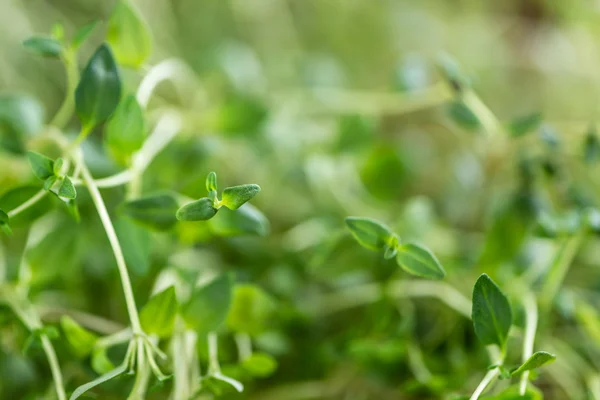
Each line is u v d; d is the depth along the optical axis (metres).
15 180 0.17
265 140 0.19
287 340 0.17
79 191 0.17
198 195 0.16
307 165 0.19
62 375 0.17
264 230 0.16
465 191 0.19
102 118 0.15
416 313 0.18
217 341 0.16
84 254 0.17
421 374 0.16
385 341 0.17
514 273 0.17
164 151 0.17
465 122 0.17
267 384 0.17
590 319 0.16
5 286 0.16
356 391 0.18
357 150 0.19
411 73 0.19
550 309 0.17
